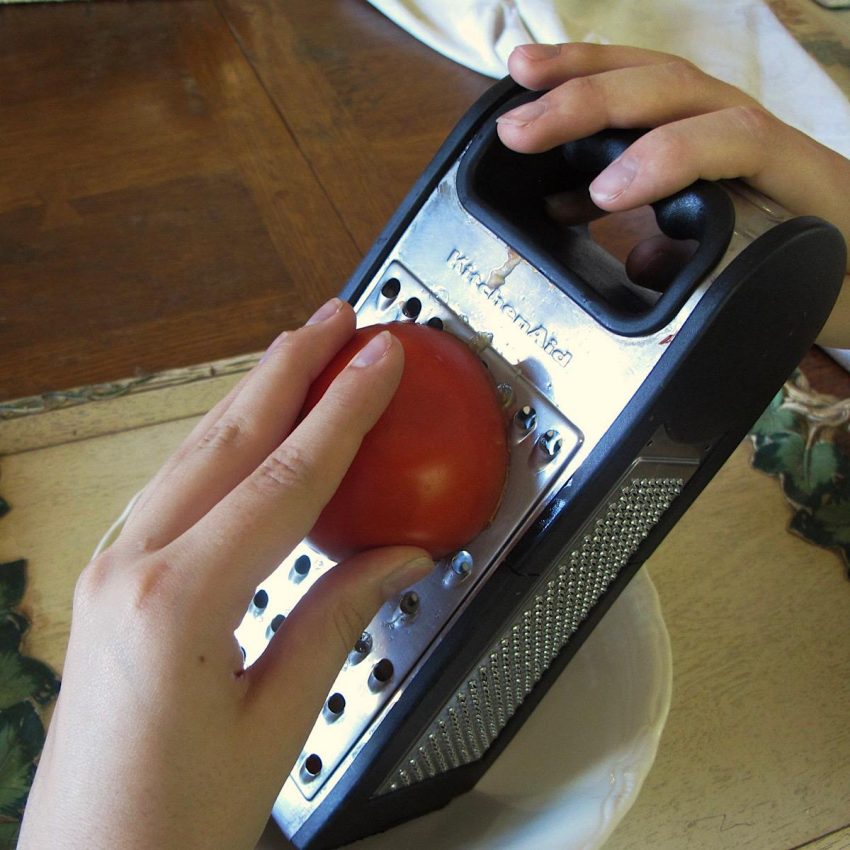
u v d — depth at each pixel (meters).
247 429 0.32
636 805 0.50
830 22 1.07
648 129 0.41
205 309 0.77
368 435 0.34
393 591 0.35
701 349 0.33
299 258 0.82
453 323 0.40
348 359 0.35
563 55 0.43
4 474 0.63
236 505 0.29
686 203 0.36
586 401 0.36
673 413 0.35
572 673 0.52
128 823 0.26
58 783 0.27
